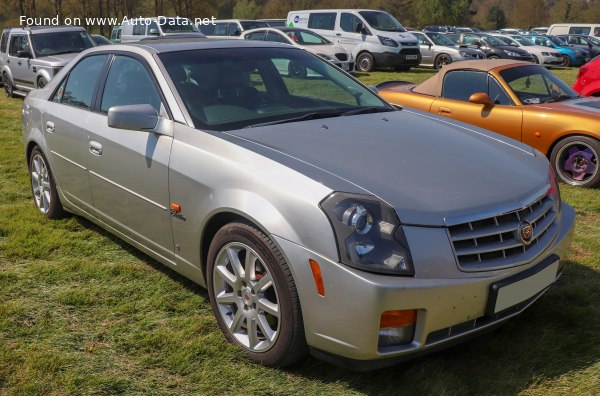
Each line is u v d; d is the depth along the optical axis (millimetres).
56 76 4898
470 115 6930
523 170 3145
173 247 3453
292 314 2682
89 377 2828
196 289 3777
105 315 3453
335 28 21297
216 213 3000
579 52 25938
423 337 2514
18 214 5168
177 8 54625
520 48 24250
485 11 106688
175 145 3326
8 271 4039
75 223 4949
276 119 3537
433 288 2461
